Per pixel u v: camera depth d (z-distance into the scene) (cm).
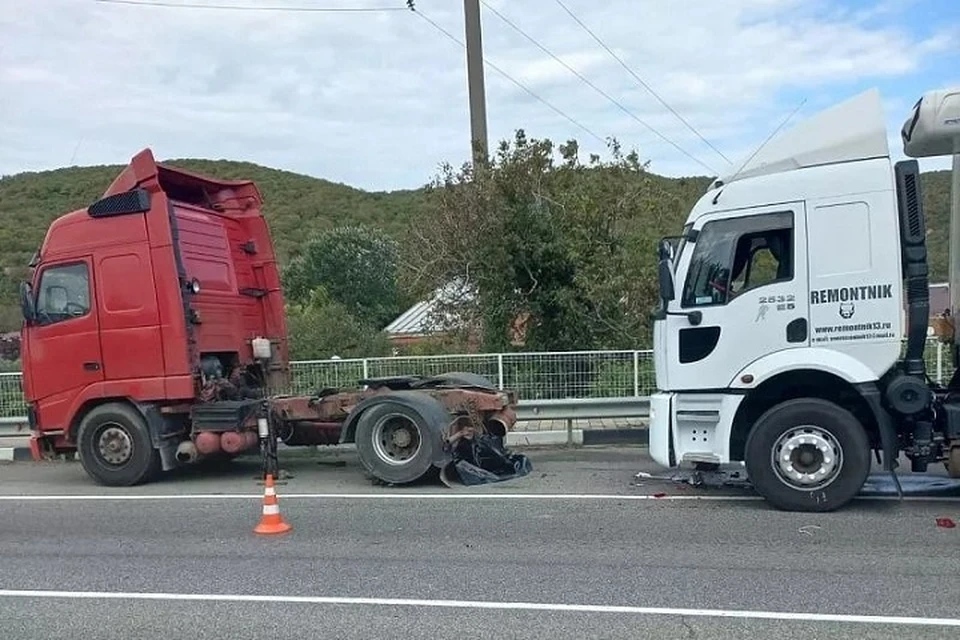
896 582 542
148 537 718
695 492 842
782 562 593
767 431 749
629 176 1667
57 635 485
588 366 1218
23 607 536
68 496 924
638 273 1577
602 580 561
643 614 494
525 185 1597
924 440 748
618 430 1209
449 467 952
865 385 734
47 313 993
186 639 475
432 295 1702
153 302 954
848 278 734
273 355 1145
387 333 2248
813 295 742
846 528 684
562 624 481
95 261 972
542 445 1203
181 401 980
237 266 1107
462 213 1617
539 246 1570
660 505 784
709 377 775
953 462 741
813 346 745
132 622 504
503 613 502
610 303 1588
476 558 622
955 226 811
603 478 930
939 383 798
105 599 548
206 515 799
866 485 847
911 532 668
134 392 960
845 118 744
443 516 762
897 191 733
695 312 778
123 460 973
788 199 752
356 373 1215
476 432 951
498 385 1223
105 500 893
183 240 990
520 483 914
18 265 2544
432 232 1662
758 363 757
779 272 757
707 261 779
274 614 511
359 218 5381
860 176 732
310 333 1856
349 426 939
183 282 962
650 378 1203
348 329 1928
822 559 598
